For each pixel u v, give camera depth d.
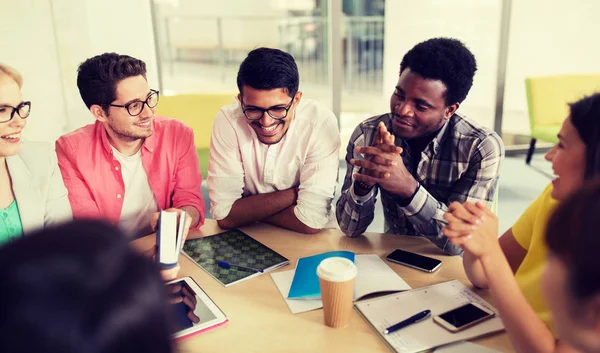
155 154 1.73
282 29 6.43
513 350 0.95
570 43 4.41
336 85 4.36
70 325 0.28
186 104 3.23
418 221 1.41
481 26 4.37
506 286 0.93
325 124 1.65
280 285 1.19
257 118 1.45
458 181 1.54
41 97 3.61
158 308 0.31
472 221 0.94
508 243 1.28
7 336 0.28
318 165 1.62
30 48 3.50
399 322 1.02
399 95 1.42
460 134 1.50
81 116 3.89
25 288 0.28
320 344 0.97
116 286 0.30
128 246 0.33
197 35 7.30
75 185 1.66
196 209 1.67
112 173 1.69
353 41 5.99
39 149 1.45
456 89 1.38
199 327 1.01
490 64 4.46
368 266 1.27
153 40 4.03
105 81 1.50
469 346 0.96
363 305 1.09
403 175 1.34
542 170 4.12
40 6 3.52
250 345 0.97
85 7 3.67
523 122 4.79
